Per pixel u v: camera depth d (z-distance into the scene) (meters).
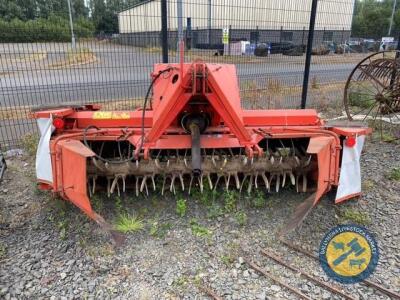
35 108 4.46
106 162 3.87
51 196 4.54
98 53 9.82
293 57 12.05
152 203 4.34
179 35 8.04
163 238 3.76
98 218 3.49
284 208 4.30
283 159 4.09
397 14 41.91
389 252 3.62
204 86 3.48
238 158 4.04
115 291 3.08
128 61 9.98
